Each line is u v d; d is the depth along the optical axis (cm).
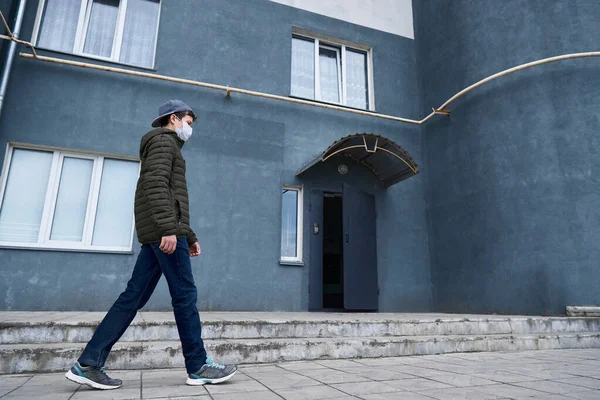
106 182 552
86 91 554
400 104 758
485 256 609
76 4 593
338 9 748
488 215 612
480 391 214
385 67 764
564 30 587
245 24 664
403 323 388
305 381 236
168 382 229
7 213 503
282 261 598
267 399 190
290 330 355
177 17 624
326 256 871
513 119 601
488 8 656
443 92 722
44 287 486
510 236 579
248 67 650
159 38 607
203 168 587
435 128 731
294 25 703
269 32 679
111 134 553
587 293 514
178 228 223
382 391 211
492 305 590
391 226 692
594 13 588
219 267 564
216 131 606
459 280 646
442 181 703
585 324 462
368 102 750
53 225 519
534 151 574
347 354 329
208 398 191
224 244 573
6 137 508
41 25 569
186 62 613
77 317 357
